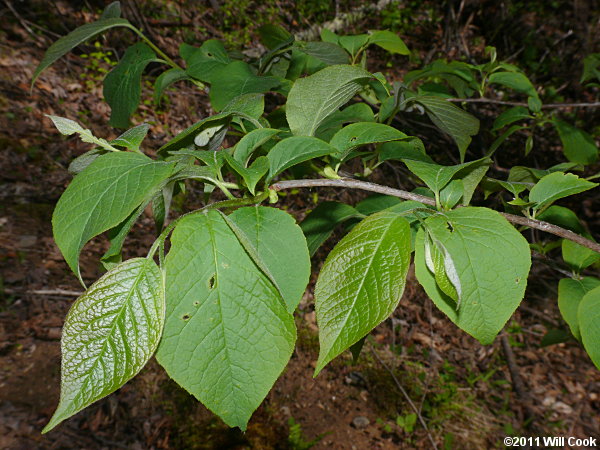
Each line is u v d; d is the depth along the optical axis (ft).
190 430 13.06
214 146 3.75
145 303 2.04
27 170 15.94
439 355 17.15
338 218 4.47
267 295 2.15
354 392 15.66
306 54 5.63
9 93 17.38
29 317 12.99
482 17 26.32
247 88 4.40
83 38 4.59
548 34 23.16
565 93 22.33
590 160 7.98
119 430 12.28
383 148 4.46
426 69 7.11
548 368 17.26
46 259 14.26
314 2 27.50
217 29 26.27
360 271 2.20
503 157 17.06
